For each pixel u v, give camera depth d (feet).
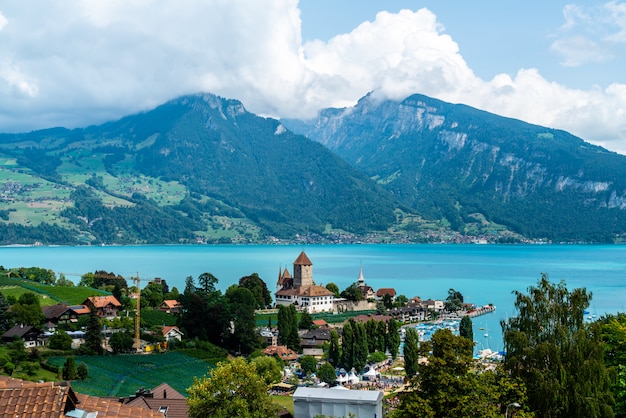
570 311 250.98
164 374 517.14
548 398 224.53
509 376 244.63
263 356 556.51
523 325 253.85
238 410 257.75
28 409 127.65
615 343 275.18
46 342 585.63
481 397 218.59
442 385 223.30
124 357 557.74
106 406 159.74
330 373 532.73
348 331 583.17
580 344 233.76
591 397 223.71
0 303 606.14
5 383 146.92
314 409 291.58
